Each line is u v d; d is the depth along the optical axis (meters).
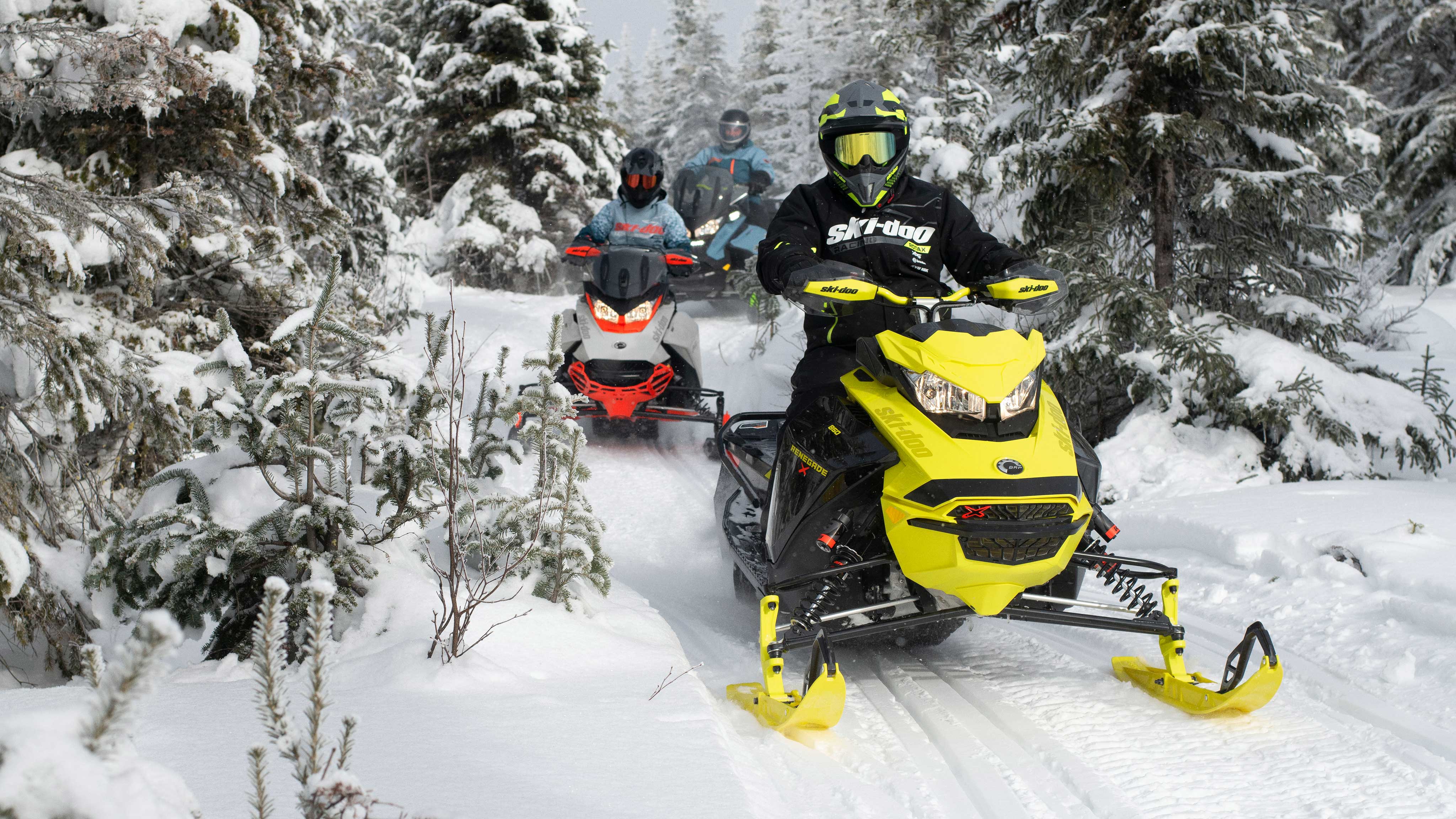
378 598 3.54
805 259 3.86
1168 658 3.55
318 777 1.31
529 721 2.65
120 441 5.45
